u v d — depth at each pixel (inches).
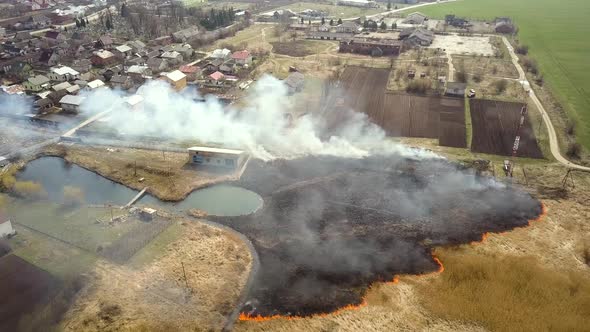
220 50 4768.7
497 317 1696.6
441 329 1658.5
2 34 5575.8
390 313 1722.4
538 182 2546.8
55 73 3956.7
